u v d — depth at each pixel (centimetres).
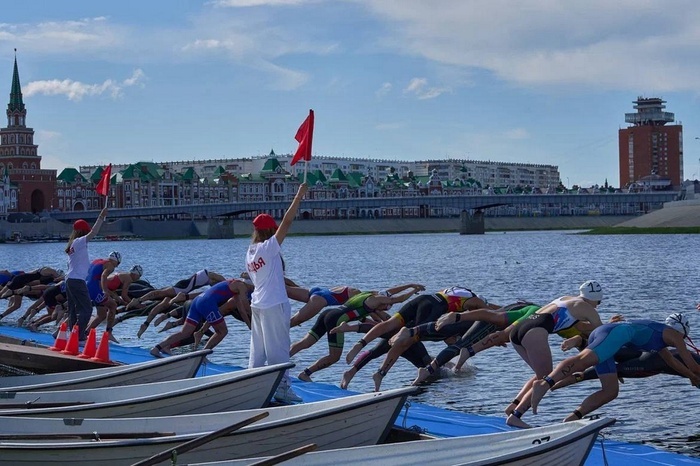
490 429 1327
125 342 2706
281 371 1282
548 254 9769
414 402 1619
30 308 2883
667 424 1576
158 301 2667
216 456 1073
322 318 1848
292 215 1355
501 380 1978
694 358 1459
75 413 1234
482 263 8100
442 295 1791
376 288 5372
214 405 1278
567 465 962
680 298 4178
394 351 1689
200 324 2055
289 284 1988
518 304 1753
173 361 1509
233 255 11419
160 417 1142
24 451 1016
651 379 1973
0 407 1291
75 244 2091
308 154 1346
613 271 6512
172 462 960
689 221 17762
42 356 1847
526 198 19350
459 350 1686
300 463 960
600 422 974
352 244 15012
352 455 973
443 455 987
